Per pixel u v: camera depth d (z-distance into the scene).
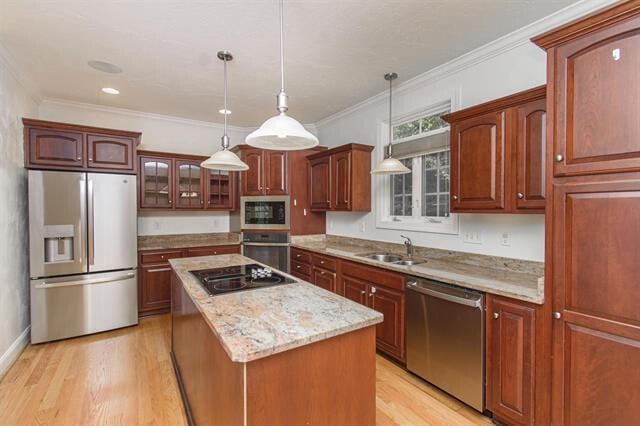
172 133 4.42
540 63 2.18
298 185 4.30
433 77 2.92
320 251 3.58
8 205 2.65
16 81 2.82
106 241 3.31
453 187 2.42
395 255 3.18
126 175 3.41
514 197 2.03
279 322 1.35
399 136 3.47
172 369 2.59
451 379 2.14
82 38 2.30
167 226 4.43
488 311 1.94
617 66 1.34
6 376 2.45
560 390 1.56
